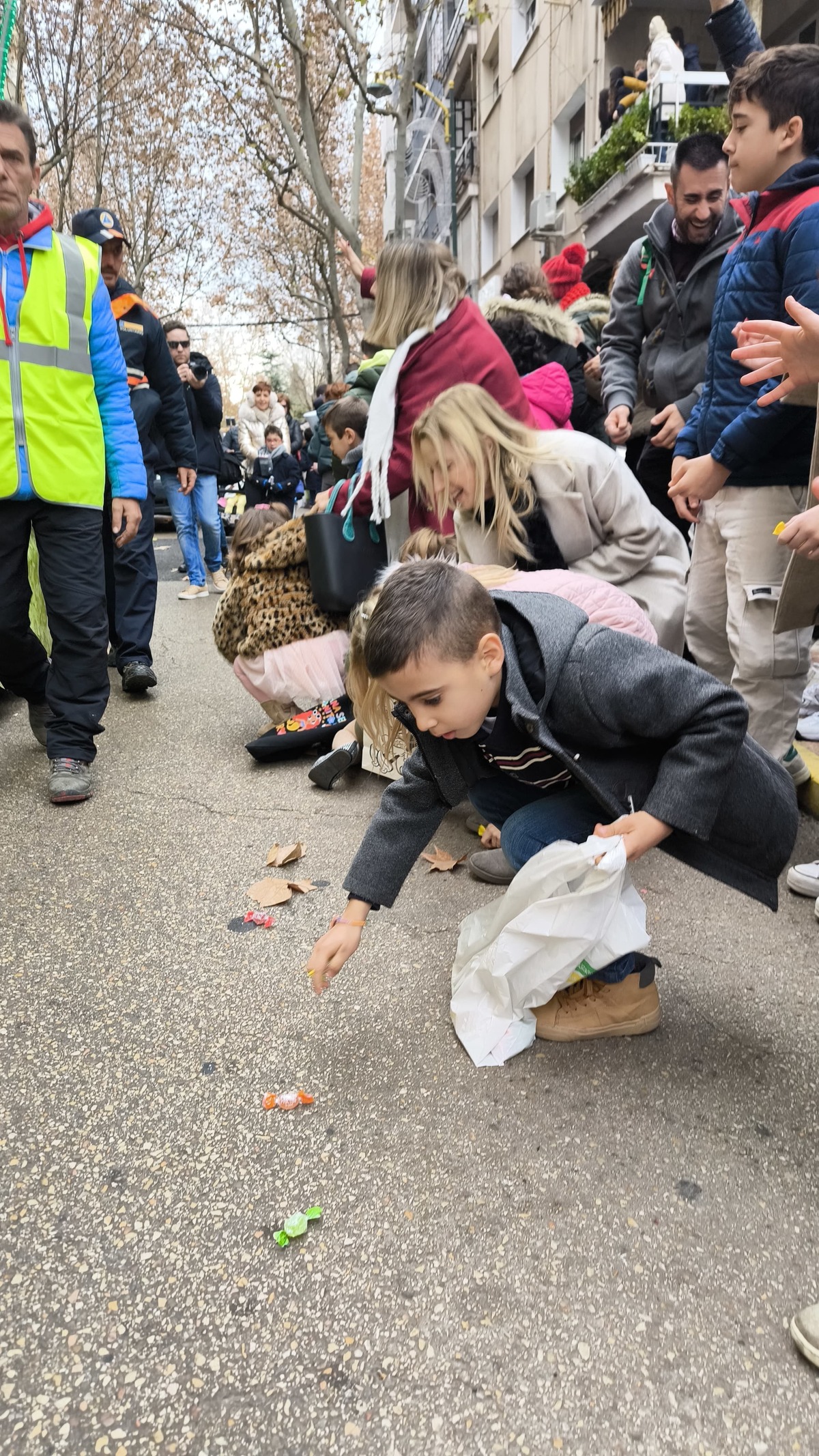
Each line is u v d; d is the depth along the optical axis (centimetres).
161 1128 173
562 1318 133
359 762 357
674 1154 164
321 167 1152
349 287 1942
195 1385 125
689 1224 149
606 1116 173
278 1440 118
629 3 1192
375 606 166
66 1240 149
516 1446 117
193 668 548
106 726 434
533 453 238
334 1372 127
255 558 378
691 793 168
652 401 380
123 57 1603
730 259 268
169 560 1092
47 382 321
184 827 313
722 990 213
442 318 301
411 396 309
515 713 167
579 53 1357
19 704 459
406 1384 125
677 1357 128
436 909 254
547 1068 187
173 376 500
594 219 1212
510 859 200
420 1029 200
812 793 297
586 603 201
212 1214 153
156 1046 196
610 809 178
